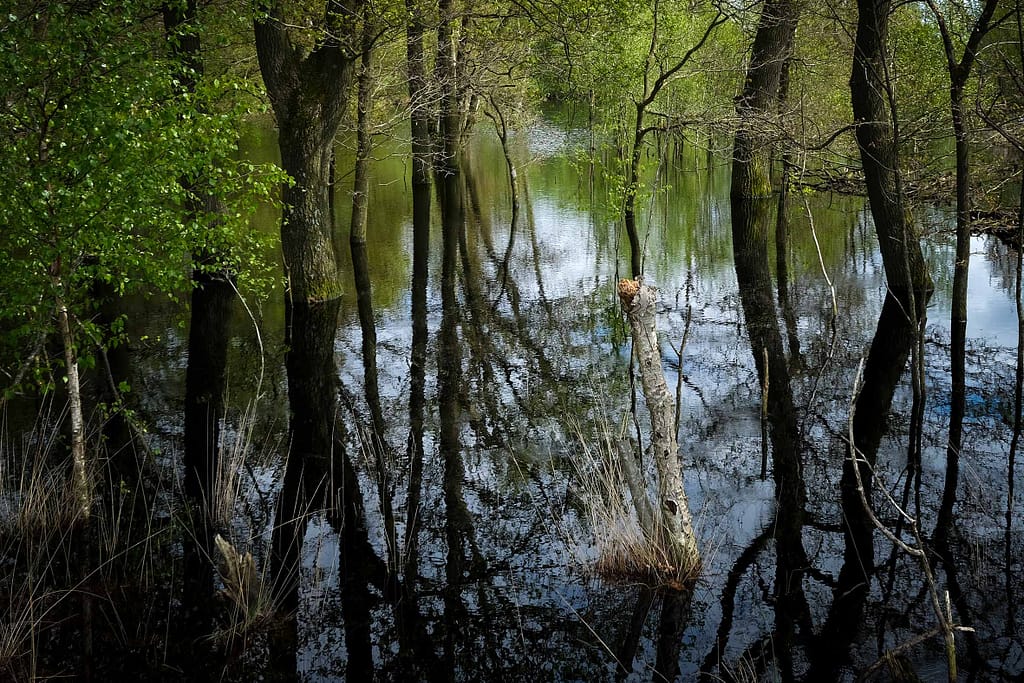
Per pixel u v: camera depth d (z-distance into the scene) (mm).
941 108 12305
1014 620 5531
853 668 5141
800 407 9742
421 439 9375
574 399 10438
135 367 12008
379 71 19328
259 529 7375
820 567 6348
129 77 7043
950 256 16844
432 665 5469
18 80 6277
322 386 11227
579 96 27516
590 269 17781
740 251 18672
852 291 14742
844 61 19297
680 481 6250
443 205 26156
